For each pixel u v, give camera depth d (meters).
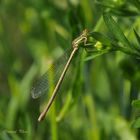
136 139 0.43
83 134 0.44
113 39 0.37
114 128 0.44
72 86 0.42
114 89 0.45
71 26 0.41
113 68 0.45
